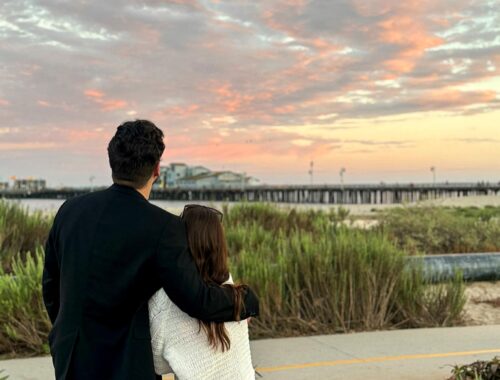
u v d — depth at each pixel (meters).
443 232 14.40
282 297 6.77
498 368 3.87
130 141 2.04
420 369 4.76
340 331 6.44
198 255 2.14
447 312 7.13
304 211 14.97
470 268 10.06
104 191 2.12
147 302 2.05
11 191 149.25
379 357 5.16
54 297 2.19
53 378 4.62
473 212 25.22
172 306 2.05
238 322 2.15
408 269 7.53
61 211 2.15
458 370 3.96
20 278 6.21
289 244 8.43
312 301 6.79
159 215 2.01
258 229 11.23
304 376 4.59
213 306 1.99
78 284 1.96
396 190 120.56
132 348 1.94
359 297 6.79
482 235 14.86
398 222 14.59
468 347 5.54
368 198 123.38
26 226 10.32
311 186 128.62
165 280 1.96
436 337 5.99
